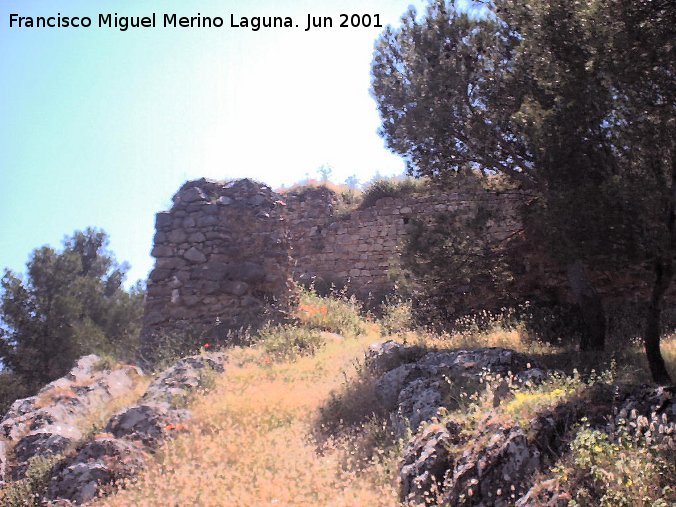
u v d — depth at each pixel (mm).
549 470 6086
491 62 13328
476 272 13422
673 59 8352
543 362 10734
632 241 9477
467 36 13492
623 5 8273
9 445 11195
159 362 15680
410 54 13984
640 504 5262
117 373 14359
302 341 15562
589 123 10180
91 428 10977
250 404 11219
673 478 5398
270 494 7887
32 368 25719
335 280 22891
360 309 20766
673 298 14531
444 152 13781
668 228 9219
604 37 8672
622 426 6074
